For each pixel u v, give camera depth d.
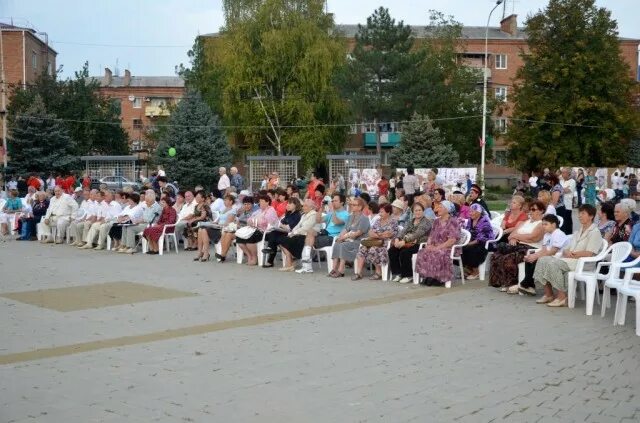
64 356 7.63
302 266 14.23
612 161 52.38
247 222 15.64
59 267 15.02
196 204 18.50
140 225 17.84
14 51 56.66
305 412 5.74
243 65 48.97
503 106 60.47
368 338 8.43
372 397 6.14
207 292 11.84
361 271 13.47
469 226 13.55
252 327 9.08
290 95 49.00
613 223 11.85
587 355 7.68
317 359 7.45
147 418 5.61
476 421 5.55
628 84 52.22
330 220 15.04
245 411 5.77
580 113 51.00
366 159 39.44
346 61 50.31
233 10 49.81
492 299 11.24
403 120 50.19
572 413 5.75
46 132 42.78
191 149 43.34
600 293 11.60
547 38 52.28
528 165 53.53
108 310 10.26
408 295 11.57
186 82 64.12
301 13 49.59
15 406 5.93
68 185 30.09
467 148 57.56
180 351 7.83
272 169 39.03
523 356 7.61
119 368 7.12
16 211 23.17
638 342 8.36
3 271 14.37
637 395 6.25
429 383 6.57
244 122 50.59
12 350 7.91
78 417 5.64
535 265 11.23
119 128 56.41
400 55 48.66
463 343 8.19
